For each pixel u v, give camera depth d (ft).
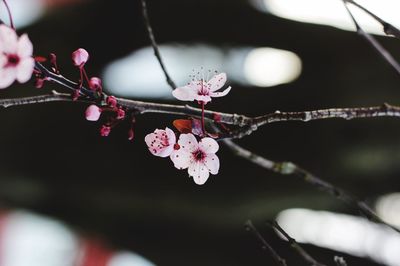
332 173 3.53
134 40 4.12
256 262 3.69
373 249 2.96
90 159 3.86
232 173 3.67
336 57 3.69
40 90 3.94
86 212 3.95
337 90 3.59
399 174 3.49
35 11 4.27
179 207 3.73
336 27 3.76
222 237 3.76
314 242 3.56
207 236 3.73
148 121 3.66
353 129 3.49
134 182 3.82
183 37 4.03
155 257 3.85
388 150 3.45
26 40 1.30
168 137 1.45
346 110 1.50
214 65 4.02
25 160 3.94
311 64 3.72
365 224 3.05
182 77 3.92
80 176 3.88
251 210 3.62
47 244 4.61
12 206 4.18
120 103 1.44
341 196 1.84
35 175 3.95
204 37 4.02
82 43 4.14
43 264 4.61
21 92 3.94
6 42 1.30
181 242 3.83
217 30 3.98
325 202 3.56
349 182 3.54
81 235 4.12
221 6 3.94
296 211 3.63
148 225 3.84
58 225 4.30
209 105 3.63
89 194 3.89
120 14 4.10
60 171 3.87
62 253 4.52
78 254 4.27
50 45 4.06
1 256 4.66
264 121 1.48
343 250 3.46
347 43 3.68
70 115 3.91
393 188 3.52
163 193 3.73
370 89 3.54
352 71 3.62
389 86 3.51
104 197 3.84
